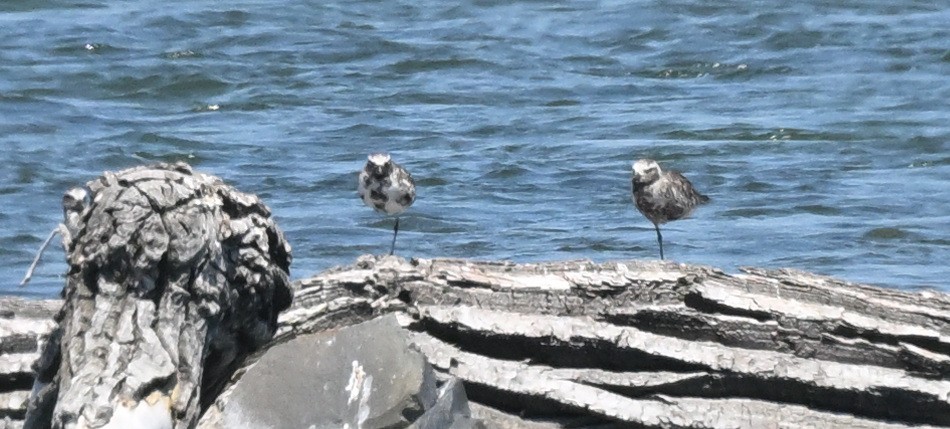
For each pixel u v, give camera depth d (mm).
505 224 17938
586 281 6906
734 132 23328
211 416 5859
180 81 26109
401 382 5848
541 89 26172
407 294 6840
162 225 5676
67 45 28000
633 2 32156
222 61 27359
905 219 18266
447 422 5945
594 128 23578
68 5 31062
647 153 21969
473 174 20500
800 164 21469
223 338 6039
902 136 23062
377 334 6023
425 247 16766
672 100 25672
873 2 31875
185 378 5625
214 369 6137
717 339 6805
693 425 6410
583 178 20344
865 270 15930
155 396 5512
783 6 31406
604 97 25922
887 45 28922
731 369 6574
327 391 5891
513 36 29797
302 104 25078
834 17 30797
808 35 29562
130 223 5645
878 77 26984
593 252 16562
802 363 6617
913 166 21453
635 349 6625
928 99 25375
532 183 20109
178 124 23672
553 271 7047
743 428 6406
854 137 23094
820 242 17141
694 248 16844
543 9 31906
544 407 6500
